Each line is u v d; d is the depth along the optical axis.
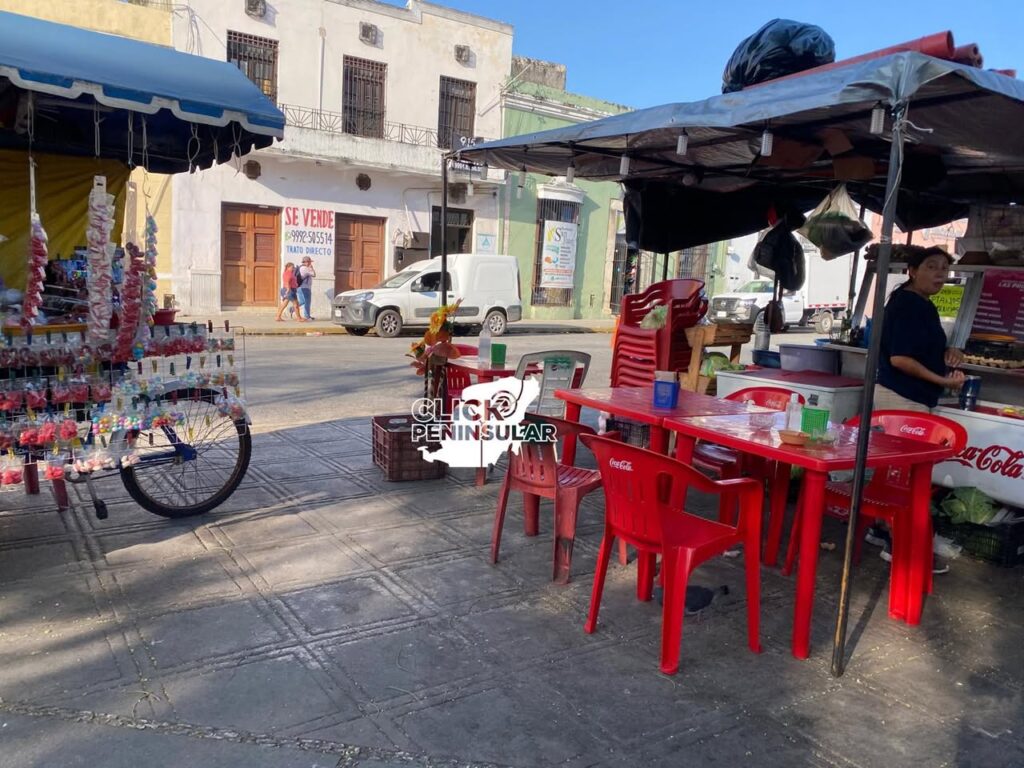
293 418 7.68
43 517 4.61
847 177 5.23
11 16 4.24
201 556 4.18
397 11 20.08
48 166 6.06
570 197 23.58
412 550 4.39
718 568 4.33
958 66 2.95
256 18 18.28
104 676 3.00
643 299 7.23
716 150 5.81
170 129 5.73
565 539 4.01
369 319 16.33
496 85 21.89
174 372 4.44
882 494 4.12
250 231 19.03
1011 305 5.51
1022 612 3.94
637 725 2.84
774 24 4.83
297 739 2.67
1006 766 2.69
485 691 3.01
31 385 3.89
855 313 6.36
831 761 2.68
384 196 20.64
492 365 5.90
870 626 3.71
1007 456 4.46
